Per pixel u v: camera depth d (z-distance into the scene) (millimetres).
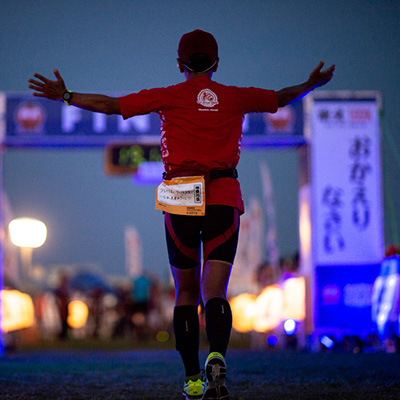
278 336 42156
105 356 30688
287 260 45750
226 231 10633
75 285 82812
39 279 84750
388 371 17484
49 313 71188
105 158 39844
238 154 11125
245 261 62375
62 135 37000
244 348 44906
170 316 67875
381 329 33438
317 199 37219
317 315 36625
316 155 37281
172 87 11094
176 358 26656
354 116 37594
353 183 37344
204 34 11391
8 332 38219
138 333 60094
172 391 13898
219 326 10062
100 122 37188
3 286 38156
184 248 10906
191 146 10734
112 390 14164
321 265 36938
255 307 46344
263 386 14445
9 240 40094
